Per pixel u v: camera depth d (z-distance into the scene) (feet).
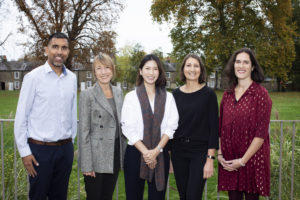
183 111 7.78
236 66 7.55
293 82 109.70
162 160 7.22
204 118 7.66
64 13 59.52
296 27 63.05
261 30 59.00
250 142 7.16
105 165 7.23
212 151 7.50
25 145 7.04
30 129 7.21
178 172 7.95
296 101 59.88
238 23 56.70
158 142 7.16
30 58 60.23
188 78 7.83
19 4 54.90
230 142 7.47
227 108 7.65
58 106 7.29
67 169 7.77
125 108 7.24
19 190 9.73
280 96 77.05
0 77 184.96
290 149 11.21
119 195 12.66
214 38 56.08
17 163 10.05
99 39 64.39
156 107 7.24
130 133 7.09
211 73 66.49
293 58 60.18
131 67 138.51
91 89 7.34
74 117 7.95
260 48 55.21
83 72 163.84
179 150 7.89
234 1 55.47
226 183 7.64
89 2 62.59
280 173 9.54
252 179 7.22
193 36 63.16
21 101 6.97
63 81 7.46
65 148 7.57
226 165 7.50
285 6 57.93
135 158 7.21
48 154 7.24
